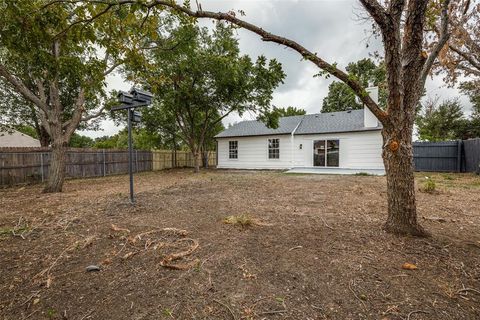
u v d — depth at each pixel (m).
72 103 12.84
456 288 1.78
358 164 12.21
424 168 12.30
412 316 1.48
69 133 7.20
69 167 10.48
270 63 7.20
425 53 2.67
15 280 2.01
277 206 4.51
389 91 2.73
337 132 12.61
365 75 13.87
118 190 6.88
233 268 2.14
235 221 3.41
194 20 3.74
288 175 10.73
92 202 5.07
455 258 2.24
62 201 5.27
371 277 1.95
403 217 2.86
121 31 4.05
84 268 2.20
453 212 3.91
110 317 1.54
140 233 3.07
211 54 11.19
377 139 11.67
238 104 12.54
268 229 3.18
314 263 2.20
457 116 17.33
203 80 11.66
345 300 1.66
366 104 2.89
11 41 3.31
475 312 1.52
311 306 1.61
